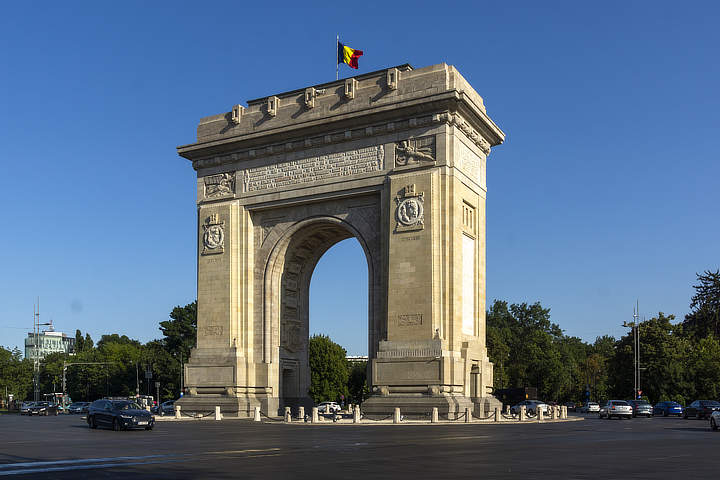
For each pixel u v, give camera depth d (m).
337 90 66.88
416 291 59.56
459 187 61.50
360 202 65.44
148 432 45.81
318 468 23.48
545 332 169.38
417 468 23.42
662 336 120.81
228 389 67.44
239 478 21.00
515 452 29.36
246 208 70.88
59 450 31.34
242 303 69.69
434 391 57.19
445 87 60.75
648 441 36.72
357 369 167.25
